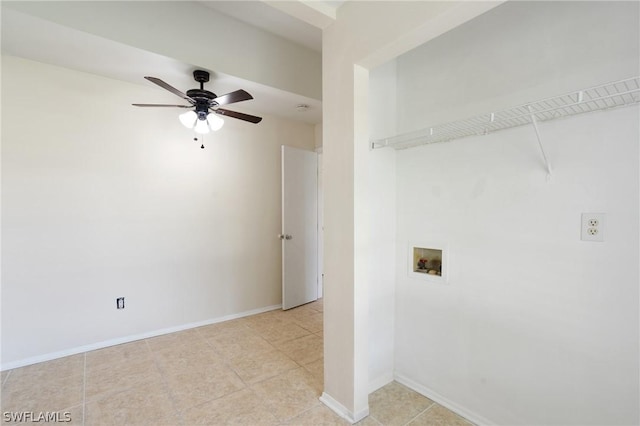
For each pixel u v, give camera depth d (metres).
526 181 1.57
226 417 1.84
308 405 1.95
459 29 1.84
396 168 2.21
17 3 1.88
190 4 2.59
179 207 3.24
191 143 3.32
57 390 2.12
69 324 2.67
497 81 1.67
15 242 2.45
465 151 1.83
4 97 2.40
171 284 3.20
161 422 1.80
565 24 1.43
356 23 1.70
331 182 1.89
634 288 1.26
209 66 2.69
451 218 1.89
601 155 1.33
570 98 1.40
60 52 2.38
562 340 1.46
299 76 3.31
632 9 1.25
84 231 2.73
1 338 2.40
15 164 2.44
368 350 1.90
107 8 2.20
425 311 2.04
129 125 2.94
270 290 3.99
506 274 1.65
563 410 1.46
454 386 1.89
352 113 1.74
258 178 3.87
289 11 1.75
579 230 1.40
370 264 2.06
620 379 1.30
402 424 1.77
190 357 2.62
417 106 2.07
